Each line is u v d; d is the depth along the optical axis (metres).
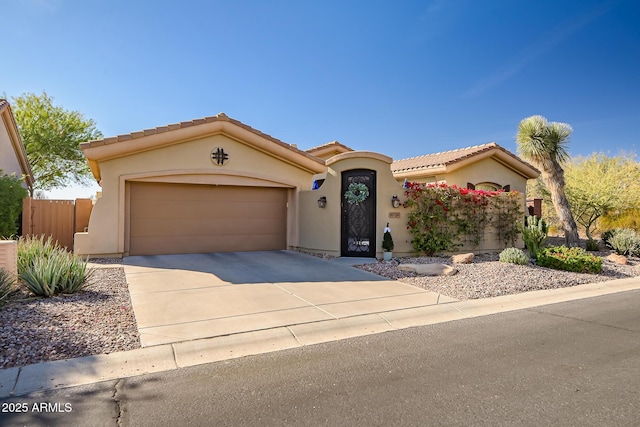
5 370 3.99
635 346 5.18
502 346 5.14
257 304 6.87
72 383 3.88
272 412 3.39
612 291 9.09
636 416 3.35
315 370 4.33
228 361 4.58
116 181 11.53
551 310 7.18
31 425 3.12
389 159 12.60
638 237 14.74
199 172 12.50
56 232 13.24
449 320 6.47
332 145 20.83
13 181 12.38
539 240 12.51
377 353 4.87
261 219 13.83
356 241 12.66
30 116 25.89
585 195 19.52
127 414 3.33
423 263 11.35
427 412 3.40
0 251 6.68
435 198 13.23
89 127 28.14
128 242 11.84
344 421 3.24
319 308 6.72
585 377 4.16
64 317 5.63
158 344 4.91
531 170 20.02
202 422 3.21
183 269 9.98
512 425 3.19
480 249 14.32
